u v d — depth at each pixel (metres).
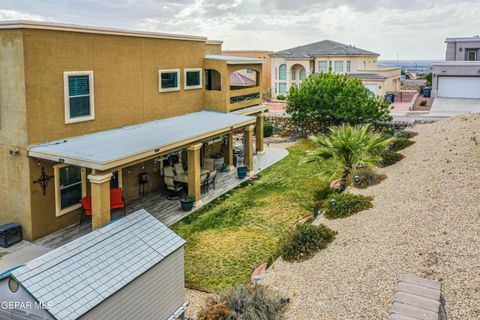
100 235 8.55
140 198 18.31
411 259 9.51
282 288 9.75
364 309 8.14
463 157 16.39
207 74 23.42
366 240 11.22
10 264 12.27
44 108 13.83
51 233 14.41
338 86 29.20
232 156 23.09
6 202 14.14
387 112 29.06
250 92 24.17
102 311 7.27
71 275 7.31
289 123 32.88
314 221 14.12
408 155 19.64
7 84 13.38
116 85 16.67
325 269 10.22
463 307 7.47
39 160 13.73
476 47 43.97
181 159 20.89
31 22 12.94
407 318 7.06
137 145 14.45
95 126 15.94
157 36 18.42
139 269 8.12
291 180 21.06
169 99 19.84
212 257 12.90
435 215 11.58
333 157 17.52
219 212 16.78
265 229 15.05
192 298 10.59
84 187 15.32
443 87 42.41
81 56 14.97
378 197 14.62
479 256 8.87
